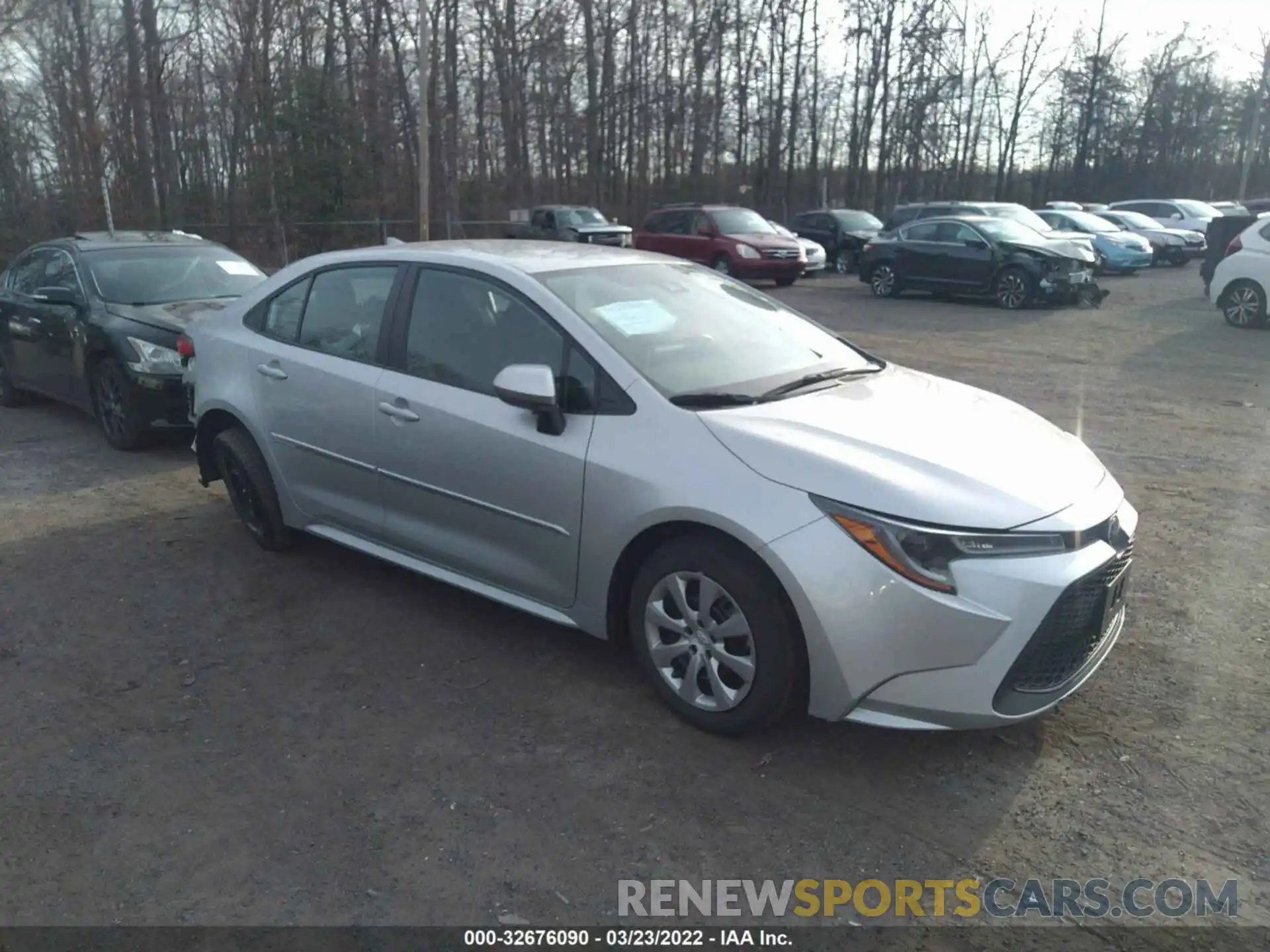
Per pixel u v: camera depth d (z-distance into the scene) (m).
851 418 3.81
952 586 3.24
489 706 3.99
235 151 35.69
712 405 3.83
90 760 3.65
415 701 4.03
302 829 3.25
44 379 8.77
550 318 4.15
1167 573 5.27
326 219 30.25
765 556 3.38
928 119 48.16
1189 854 3.10
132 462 7.59
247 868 3.07
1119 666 4.25
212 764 3.62
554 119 42.16
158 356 7.48
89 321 7.90
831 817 3.29
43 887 3.00
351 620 4.79
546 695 4.06
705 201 44.81
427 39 22.97
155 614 4.88
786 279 22.81
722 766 3.56
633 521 3.72
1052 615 3.29
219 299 8.38
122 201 33.06
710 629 3.64
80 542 5.86
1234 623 4.65
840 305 19.22
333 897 2.94
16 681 4.25
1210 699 3.98
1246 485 6.84
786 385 4.13
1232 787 3.42
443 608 4.91
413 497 4.57
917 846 3.15
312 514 5.19
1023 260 18.02
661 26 43.81
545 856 3.11
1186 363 11.82
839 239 27.19
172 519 6.26
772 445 3.54
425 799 3.39
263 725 3.87
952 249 19.09
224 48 36.75
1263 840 3.15
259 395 5.26
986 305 18.97
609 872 3.04
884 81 47.09
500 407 4.17
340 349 4.91
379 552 4.89
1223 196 58.59
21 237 30.22
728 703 3.62
